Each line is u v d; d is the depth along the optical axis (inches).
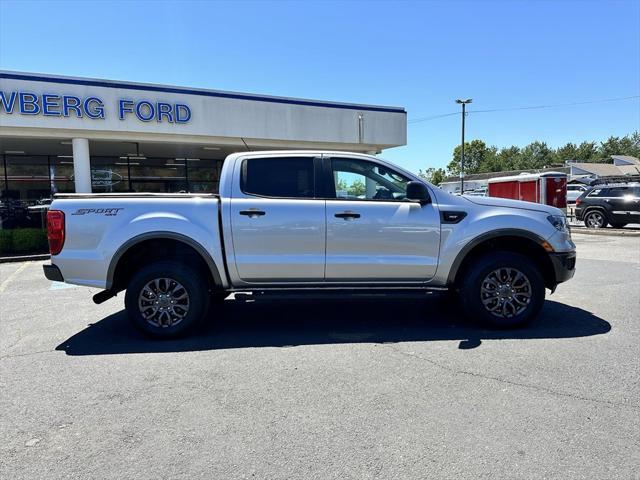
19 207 703.1
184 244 204.7
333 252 200.4
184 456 111.0
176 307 199.8
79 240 195.3
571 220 890.1
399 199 205.3
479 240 200.7
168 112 564.7
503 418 126.3
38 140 577.0
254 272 200.7
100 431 123.0
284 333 206.4
